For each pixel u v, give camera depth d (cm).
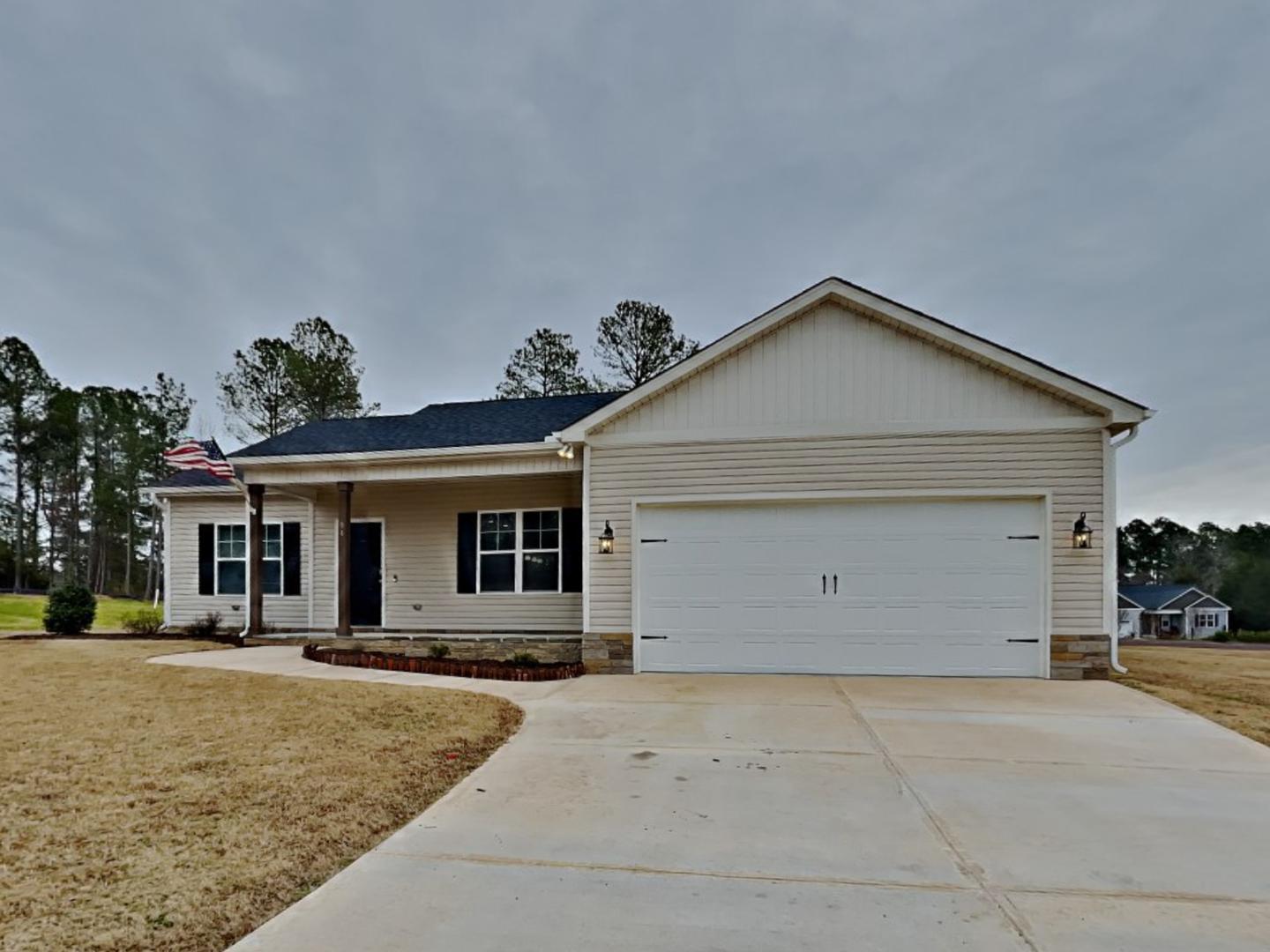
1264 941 257
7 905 277
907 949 250
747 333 870
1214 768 472
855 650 847
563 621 1139
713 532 885
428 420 1334
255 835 351
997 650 819
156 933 258
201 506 1308
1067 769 469
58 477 3906
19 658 934
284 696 682
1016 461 823
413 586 1201
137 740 522
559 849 339
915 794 417
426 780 445
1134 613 3953
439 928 264
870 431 854
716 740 546
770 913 276
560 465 1000
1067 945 253
